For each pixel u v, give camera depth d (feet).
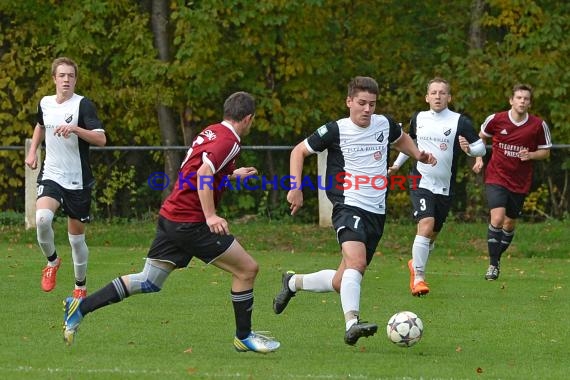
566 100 173.58
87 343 72.13
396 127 75.25
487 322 83.35
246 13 169.17
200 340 74.02
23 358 65.92
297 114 176.35
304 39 176.14
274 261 127.85
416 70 181.16
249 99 66.13
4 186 181.98
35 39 177.27
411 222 168.45
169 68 171.83
